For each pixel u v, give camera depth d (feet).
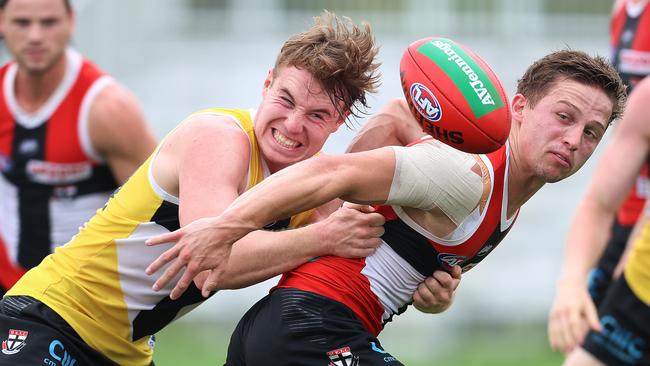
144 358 48.29
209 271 42.37
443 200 41.11
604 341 66.18
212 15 133.39
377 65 44.65
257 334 43.01
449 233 42.42
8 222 68.13
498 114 39.37
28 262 68.03
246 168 43.93
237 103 128.36
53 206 67.41
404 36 133.08
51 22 64.59
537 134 41.81
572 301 58.75
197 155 43.37
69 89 65.87
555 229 122.83
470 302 117.29
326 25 43.96
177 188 44.65
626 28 79.97
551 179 42.24
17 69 66.69
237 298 114.42
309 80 42.86
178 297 42.57
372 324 43.96
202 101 128.06
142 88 127.85
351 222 43.04
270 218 38.99
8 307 46.16
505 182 42.29
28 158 66.64
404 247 43.24
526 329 116.37
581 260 60.44
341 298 42.93
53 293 45.78
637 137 61.26
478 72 39.73
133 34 130.62
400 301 44.39
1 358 44.32
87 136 65.87
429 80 39.99
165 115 126.62
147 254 45.16
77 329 45.42
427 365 102.89
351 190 39.86
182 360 100.07
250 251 42.22
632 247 65.92
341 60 42.93
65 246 47.09
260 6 134.10
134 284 45.55
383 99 125.70
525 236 122.31
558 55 42.57
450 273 44.55
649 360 65.41
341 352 41.91
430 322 114.73
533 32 134.10
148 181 45.14
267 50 131.95
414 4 134.21
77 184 67.26
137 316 46.11
